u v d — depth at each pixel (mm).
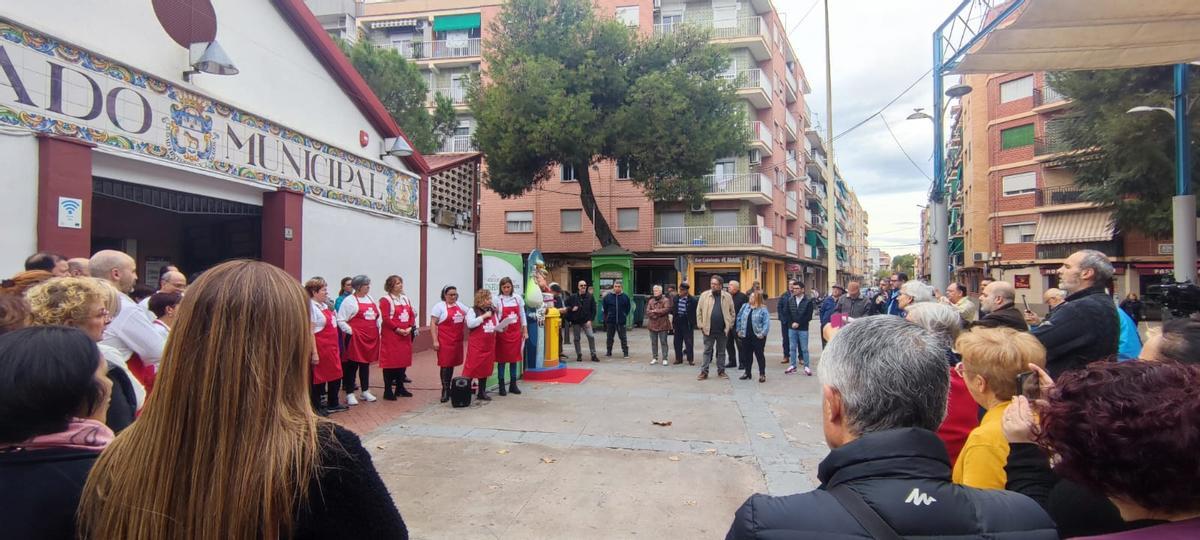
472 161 15531
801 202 41719
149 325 3494
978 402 2355
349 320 7508
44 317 2383
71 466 1354
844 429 1441
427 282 13203
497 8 31469
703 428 6391
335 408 7227
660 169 20359
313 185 9680
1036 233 30125
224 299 1241
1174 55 5371
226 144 8016
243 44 8422
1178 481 1080
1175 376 1169
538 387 8844
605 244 21672
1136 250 27625
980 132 33562
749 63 30219
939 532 1128
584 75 19422
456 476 4816
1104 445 1142
